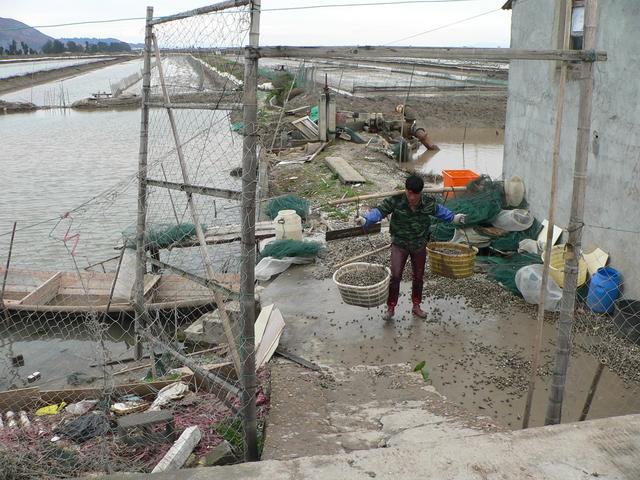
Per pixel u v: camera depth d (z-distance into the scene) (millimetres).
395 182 17172
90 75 105438
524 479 2674
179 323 9172
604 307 6902
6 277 10430
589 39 3713
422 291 7539
